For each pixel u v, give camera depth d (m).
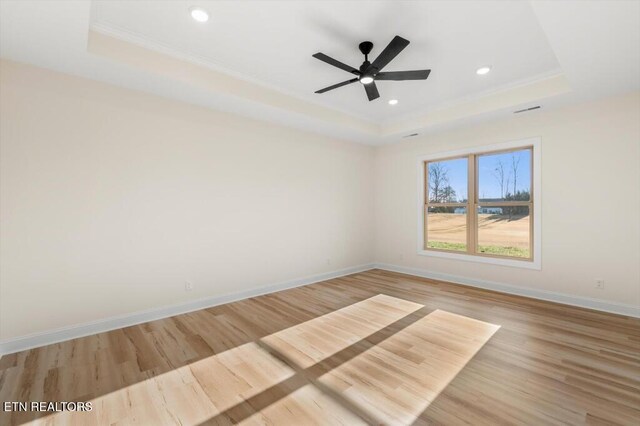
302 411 1.76
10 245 2.50
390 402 1.83
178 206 3.42
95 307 2.89
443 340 2.67
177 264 3.42
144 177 3.18
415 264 5.33
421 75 2.61
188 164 3.50
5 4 1.84
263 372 2.18
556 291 3.74
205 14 2.28
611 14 1.94
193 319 3.24
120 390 1.97
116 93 3.01
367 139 5.34
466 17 2.32
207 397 1.90
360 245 5.70
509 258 4.23
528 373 2.12
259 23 2.41
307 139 4.79
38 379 2.09
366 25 2.42
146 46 2.69
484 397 1.86
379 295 4.09
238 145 3.95
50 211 2.67
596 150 3.43
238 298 3.92
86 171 2.84
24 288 2.55
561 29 2.12
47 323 2.65
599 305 3.41
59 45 2.30
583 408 1.74
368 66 2.62
